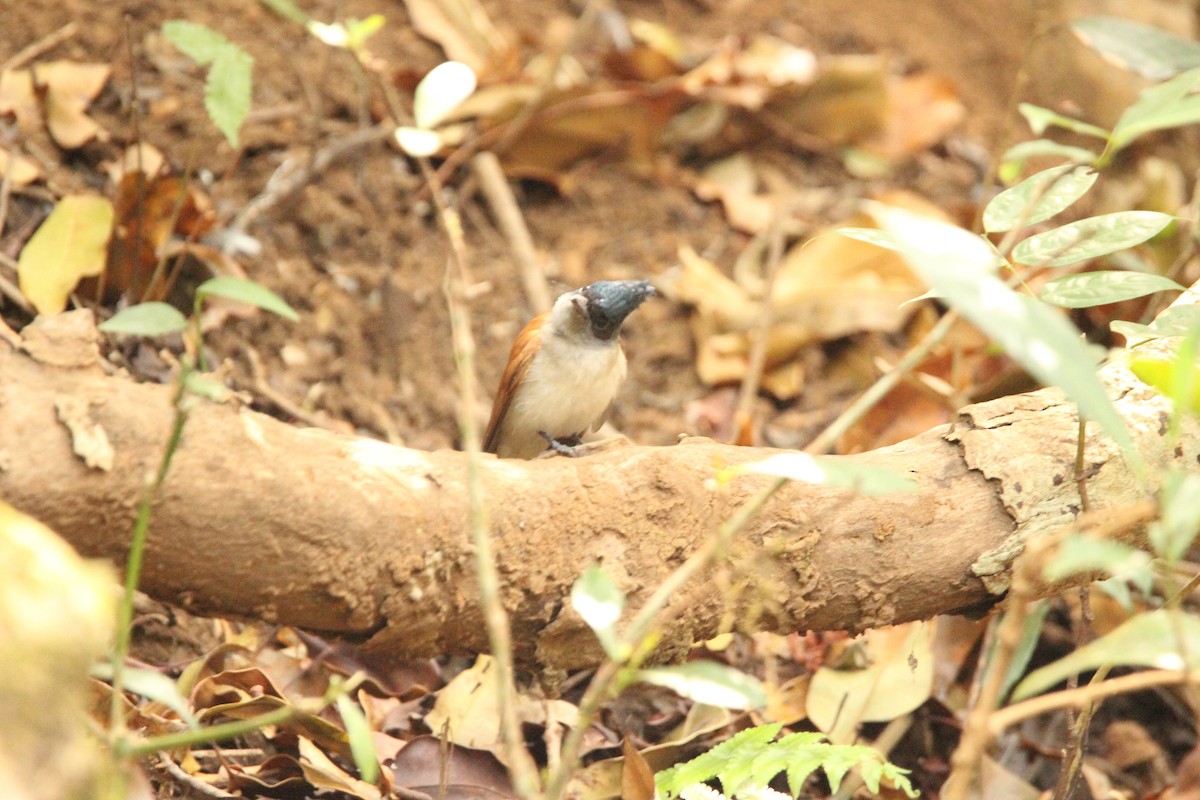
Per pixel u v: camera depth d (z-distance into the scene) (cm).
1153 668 959
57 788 370
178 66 1188
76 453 530
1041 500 666
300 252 1149
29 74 1088
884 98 1406
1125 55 667
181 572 570
